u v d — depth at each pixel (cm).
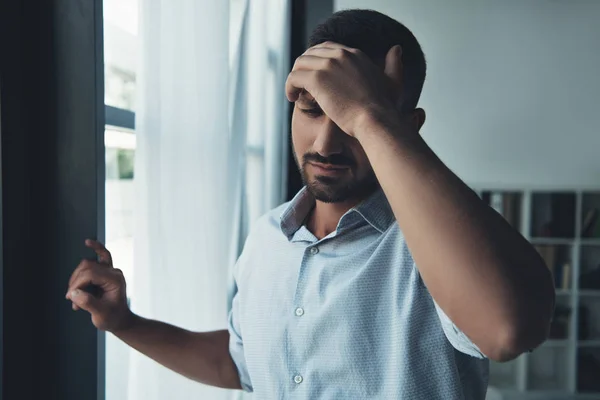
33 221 71
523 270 42
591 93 388
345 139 62
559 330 380
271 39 197
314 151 63
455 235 42
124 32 112
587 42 386
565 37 387
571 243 381
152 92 97
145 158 97
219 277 125
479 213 43
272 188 212
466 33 392
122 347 97
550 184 396
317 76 50
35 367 72
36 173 70
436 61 396
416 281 68
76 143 71
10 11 65
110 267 72
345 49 52
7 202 65
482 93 395
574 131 392
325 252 75
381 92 51
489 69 393
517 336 41
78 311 73
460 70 395
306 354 73
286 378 75
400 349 67
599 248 388
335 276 73
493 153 398
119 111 102
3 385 64
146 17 95
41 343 73
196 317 115
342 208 76
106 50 107
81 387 73
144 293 98
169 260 105
